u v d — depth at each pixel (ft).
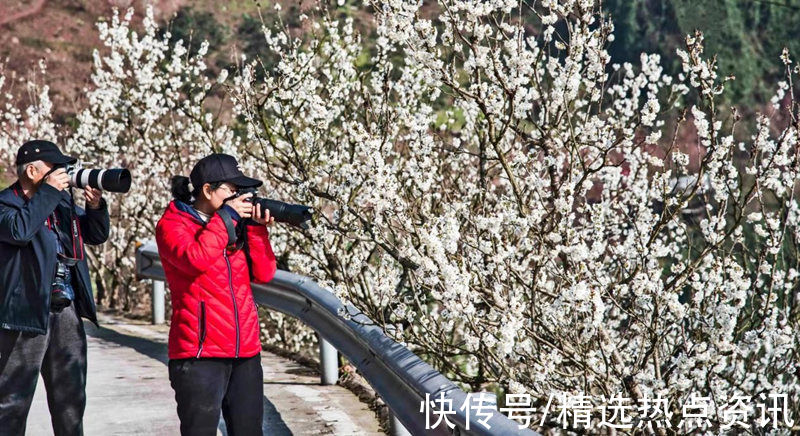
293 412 20.90
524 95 19.17
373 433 19.11
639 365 19.51
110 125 40.14
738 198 20.53
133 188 44.73
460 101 23.97
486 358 18.98
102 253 47.06
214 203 13.88
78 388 15.44
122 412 21.09
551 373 19.57
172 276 13.82
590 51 19.69
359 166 19.15
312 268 27.86
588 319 16.70
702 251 20.35
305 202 21.50
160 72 37.19
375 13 19.48
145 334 33.78
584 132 19.81
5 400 14.66
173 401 22.17
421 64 19.57
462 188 26.66
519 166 21.12
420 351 23.47
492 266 18.43
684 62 19.08
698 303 18.67
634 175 27.43
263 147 25.98
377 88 27.96
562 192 18.02
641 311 20.38
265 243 14.28
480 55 18.53
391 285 19.03
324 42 28.32
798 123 19.75
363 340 17.03
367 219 23.02
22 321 14.47
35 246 14.51
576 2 19.31
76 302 15.64
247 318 13.94
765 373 22.99
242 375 14.10
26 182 14.61
